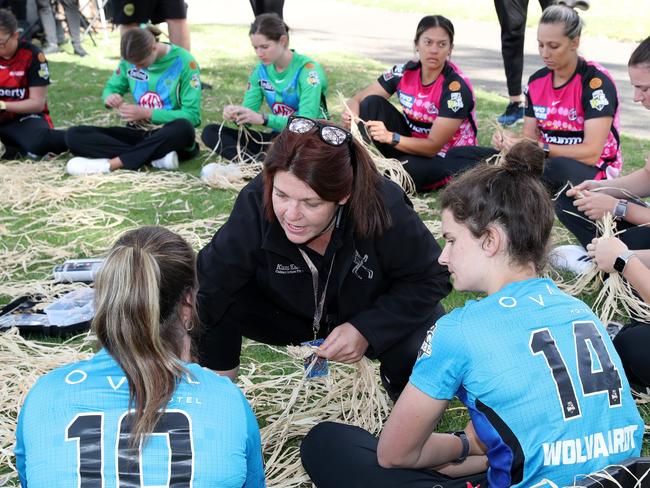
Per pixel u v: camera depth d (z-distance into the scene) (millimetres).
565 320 1924
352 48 12289
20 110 6164
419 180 5328
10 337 3508
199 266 2734
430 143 5281
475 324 1919
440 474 2207
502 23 6879
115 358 1770
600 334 1951
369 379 3121
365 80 9180
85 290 3867
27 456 1739
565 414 1839
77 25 10758
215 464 1729
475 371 1885
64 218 4934
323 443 2365
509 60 6980
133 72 6160
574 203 3934
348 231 2539
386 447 2080
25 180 5586
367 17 16562
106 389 1759
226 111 5547
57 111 7707
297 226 2359
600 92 4625
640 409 3008
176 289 1816
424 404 1979
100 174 5754
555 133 4871
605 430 1876
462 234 1971
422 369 1987
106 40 12039
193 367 1855
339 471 2293
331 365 3406
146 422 1709
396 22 15758
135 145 5934
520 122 7293
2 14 6012
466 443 2307
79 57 10734
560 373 1860
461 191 1973
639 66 3566
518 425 1838
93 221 4902
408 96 5508
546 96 4871
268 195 2453
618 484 1781
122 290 1743
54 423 1733
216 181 5520
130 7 7688
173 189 5477
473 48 12227
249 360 3451
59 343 3584
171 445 1716
